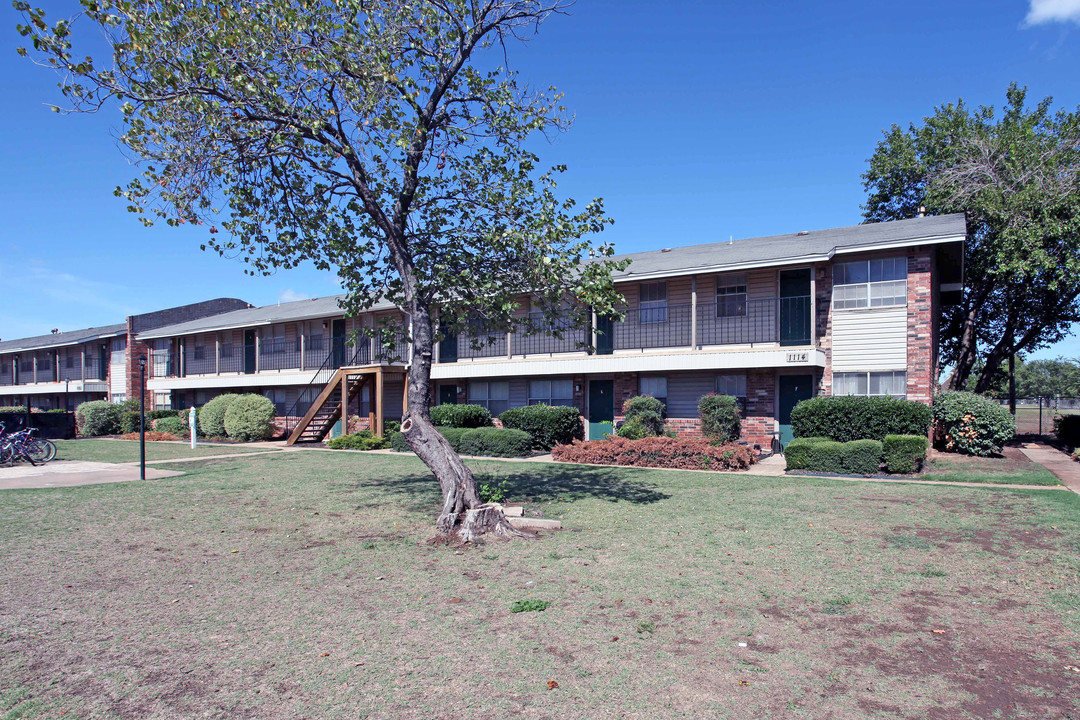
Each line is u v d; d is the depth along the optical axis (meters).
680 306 19.20
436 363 23.78
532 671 4.20
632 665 4.29
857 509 9.48
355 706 3.76
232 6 7.92
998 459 14.97
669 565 6.61
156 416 34.38
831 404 15.51
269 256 9.60
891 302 16.39
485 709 3.72
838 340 16.92
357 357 26.25
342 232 9.82
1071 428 19.50
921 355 15.96
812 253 16.22
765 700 3.81
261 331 31.25
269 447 23.34
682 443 15.35
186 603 5.63
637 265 19.73
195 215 8.62
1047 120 24.42
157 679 4.14
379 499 10.85
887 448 13.34
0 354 47.84
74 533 8.49
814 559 6.81
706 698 3.84
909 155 25.52
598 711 3.69
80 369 42.09
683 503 10.07
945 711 3.68
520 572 6.41
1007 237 19.31
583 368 19.50
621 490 11.39
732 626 4.97
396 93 8.81
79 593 5.94
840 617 5.15
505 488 11.48
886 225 19.19
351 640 4.75
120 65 7.53
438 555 7.11
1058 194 19.03
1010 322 23.98
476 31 9.16
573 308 10.34
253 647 4.64
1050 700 3.80
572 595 5.70
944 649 4.54
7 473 15.52
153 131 8.04
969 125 24.67
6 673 4.24
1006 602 5.46
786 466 14.43
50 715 3.68
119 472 15.60
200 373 34.62
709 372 18.73
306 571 6.57
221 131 8.41
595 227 8.79
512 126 9.30
